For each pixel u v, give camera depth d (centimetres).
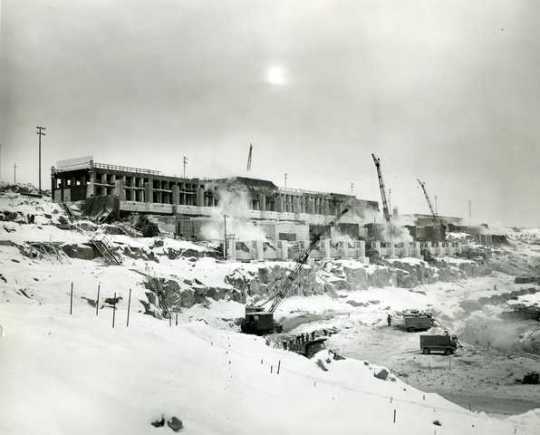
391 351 6294
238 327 7331
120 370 2369
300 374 2975
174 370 2536
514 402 4319
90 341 2598
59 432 1823
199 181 12050
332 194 15775
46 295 5262
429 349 6131
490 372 5344
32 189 10706
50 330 2617
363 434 2405
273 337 6806
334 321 8075
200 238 10488
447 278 13700
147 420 2089
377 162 16775
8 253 6256
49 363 2238
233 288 8369
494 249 18200
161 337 2919
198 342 3038
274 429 2289
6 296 4653
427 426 2636
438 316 9075
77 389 2122
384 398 2920
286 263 10094
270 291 9219
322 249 11812
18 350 2262
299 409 2533
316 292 9919
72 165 10362
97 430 1912
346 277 10838
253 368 2845
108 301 5603
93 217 9369
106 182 10300
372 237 15062
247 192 12838
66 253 7106
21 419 1811
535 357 6166
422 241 16800
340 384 2978
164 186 11412
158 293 6894
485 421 2953
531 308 8625
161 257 8688
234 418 2305
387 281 11825
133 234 9181
